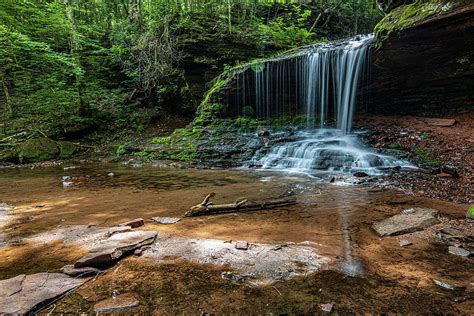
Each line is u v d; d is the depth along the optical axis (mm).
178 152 9812
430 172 6180
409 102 10070
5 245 3041
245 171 7770
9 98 13406
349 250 2832
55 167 9141
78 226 3623
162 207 4500
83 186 6184
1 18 13000
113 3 17750
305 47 12852
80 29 15156
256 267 2494
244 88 11602
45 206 4633
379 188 5434
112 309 1929
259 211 4199
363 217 3838
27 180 6992
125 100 14391
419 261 2586
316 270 2439
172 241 3078
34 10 12508
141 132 13039
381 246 2922
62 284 2221
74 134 12367
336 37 18547
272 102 11836
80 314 1882
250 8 16500
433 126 8898
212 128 11195
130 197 5180
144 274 2395
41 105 12930
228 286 2205
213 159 9172
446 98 9320
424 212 3836
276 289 2160
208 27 13961
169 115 14156
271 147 9312
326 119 11055
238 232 3359
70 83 14250
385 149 8031
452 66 8523
